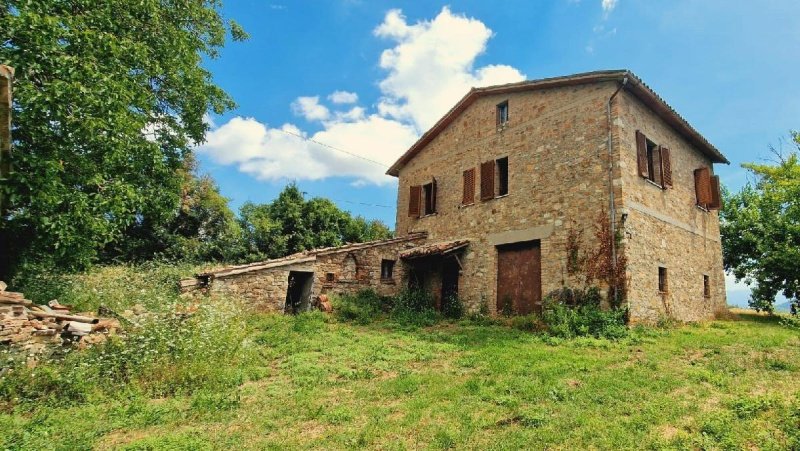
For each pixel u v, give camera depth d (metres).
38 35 6.20
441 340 8.57
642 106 10.63
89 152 7.32
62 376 4.91
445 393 5.02
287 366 6.50
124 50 7.72
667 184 10.83
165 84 10.40
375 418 4.32
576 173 10.27
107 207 7.43
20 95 6.02
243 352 6.80
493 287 11.70
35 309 6.06
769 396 4.38
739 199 16.44
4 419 4.04
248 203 22.05
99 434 3.95
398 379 5.73
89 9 7.49
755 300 14.62
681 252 11.12
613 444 3.49
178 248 17.67
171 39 9.63
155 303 8.30
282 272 11.39
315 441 3.79
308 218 21.64
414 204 15.07
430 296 13.38
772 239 14.45
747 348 6.80
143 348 5.77
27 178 6.34
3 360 4.88
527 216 11.20
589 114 10.30
